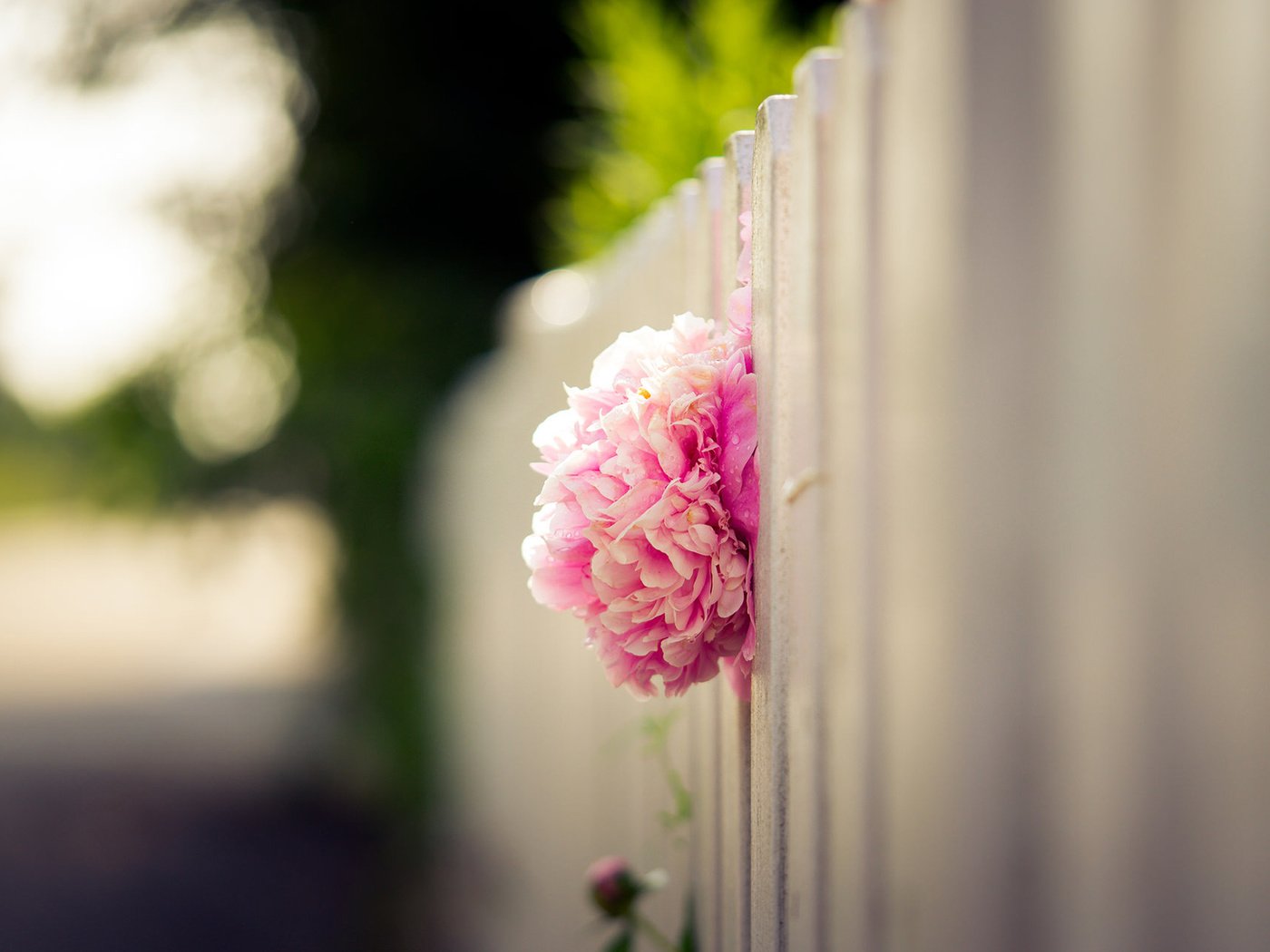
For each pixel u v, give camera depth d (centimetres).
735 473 74
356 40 321
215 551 336
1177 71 51
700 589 73
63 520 1509
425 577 275
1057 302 55
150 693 521
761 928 75
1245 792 49
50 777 388
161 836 321
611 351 78
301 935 249
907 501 63
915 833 62
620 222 163
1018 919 56
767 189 75
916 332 62
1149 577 52
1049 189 55
